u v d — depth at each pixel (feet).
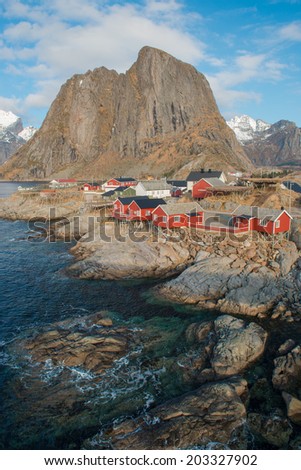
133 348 108.88
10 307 141.28
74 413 83.92
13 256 215.92
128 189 342.85
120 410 84.48
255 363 98.73
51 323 126.41
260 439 73.97
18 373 97.81
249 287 138.21
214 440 72.43
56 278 174.70
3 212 388.37
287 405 80.79
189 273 153.99
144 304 142.31
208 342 106.63
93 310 138.10
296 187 265.34
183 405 79.92
